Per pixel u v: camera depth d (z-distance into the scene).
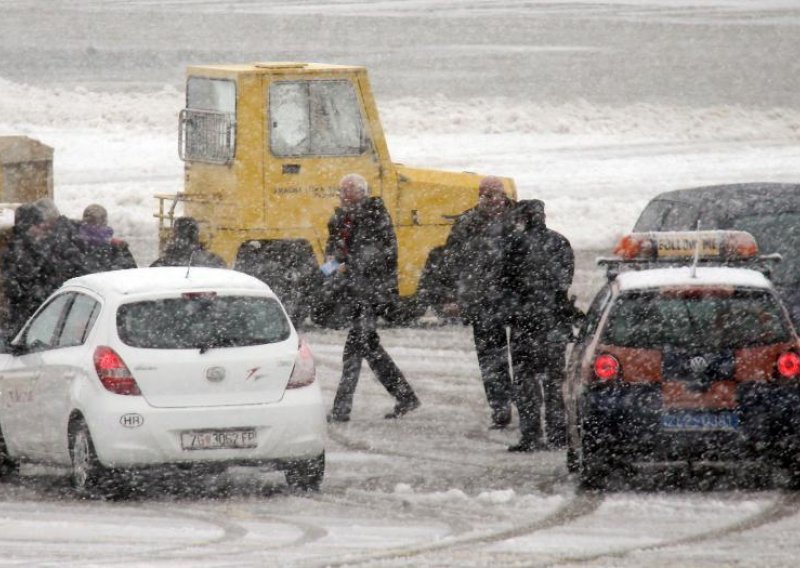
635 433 39.22
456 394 57.31
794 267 50.44
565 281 47.69
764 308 40.28
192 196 72.38
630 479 41.69
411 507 38.16
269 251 70.50
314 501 39.31
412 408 53.06
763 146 145.38
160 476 42.88
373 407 55.12
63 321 42.59
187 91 73.12
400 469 43.97
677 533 34.31
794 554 31.70
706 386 39.31
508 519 36.34
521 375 47.03
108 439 38.66
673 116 160.62
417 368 62.59
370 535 34.34
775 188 56.31
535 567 30.34
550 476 42.66
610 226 100.44
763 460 39.44
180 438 38.94
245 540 33.72
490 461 45.28
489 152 139.00
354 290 51.84
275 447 39.50
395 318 73.50
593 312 43.62
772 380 39.44
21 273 53.22
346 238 52.03
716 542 33.19
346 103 70.75
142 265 86.44
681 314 40.12
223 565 30.44
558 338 45.03
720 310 40.16
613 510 37.28
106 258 54.09
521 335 47.28
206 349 39.53
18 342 44.16
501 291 48.00
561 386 47.41
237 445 39.25
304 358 40.59
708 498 38.72
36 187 72.38
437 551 32.16
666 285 40.53
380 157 71.25
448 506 38.19
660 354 39.50
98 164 128.38
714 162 132.62
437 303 72.81
